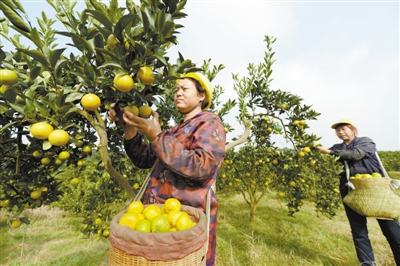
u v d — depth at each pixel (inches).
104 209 106.5
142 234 33.0
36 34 42.3
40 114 47.6
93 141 71.7
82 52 52.5
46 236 180.9
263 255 140.1
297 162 161.9
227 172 249.1
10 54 59.4
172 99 135.6
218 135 47.9
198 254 36.1
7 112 51.6
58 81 56.7
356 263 134.3
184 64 50.8
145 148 66.3
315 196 177.3
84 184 194.1
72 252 149.1
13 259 142.0
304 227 195.2
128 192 69.0
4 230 194.2
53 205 255.9
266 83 152.3
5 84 43.2
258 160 194.2
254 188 227.9
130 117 43.5
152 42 47.1
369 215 111.0
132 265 33.2
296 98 143.9
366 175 124.1
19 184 67.4
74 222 218.4
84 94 52.6
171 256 32.4
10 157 66.1
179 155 40.9
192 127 51.7
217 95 179.6
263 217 229.1
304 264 131.7
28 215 232.7
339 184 149.8
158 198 51.9
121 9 47.4
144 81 47.3
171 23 44.3
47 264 133.3
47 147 46.0
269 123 179.0
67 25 58.3
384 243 158.9
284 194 190.7
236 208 267.6
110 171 64.6
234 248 152.7
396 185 109.8
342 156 129.6
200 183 49.6
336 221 215.2
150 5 49.6
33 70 45.8
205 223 39.1
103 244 158.6
